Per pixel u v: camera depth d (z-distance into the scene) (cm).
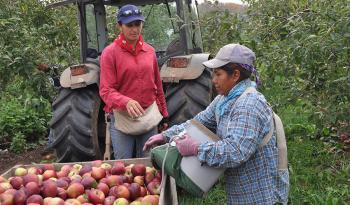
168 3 563
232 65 275
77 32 660
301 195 448
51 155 649
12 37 584
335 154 542
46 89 610
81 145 465
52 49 637
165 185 305
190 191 280
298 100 503
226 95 286
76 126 464
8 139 749
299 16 446
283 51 470
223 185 473
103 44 578
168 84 477
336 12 425
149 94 411
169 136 322
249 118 266
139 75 403
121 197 318
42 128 759
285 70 476
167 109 461
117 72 402
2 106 790
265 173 281
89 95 481
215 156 265
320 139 580
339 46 411
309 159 544
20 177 327
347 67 440
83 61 555
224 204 439
